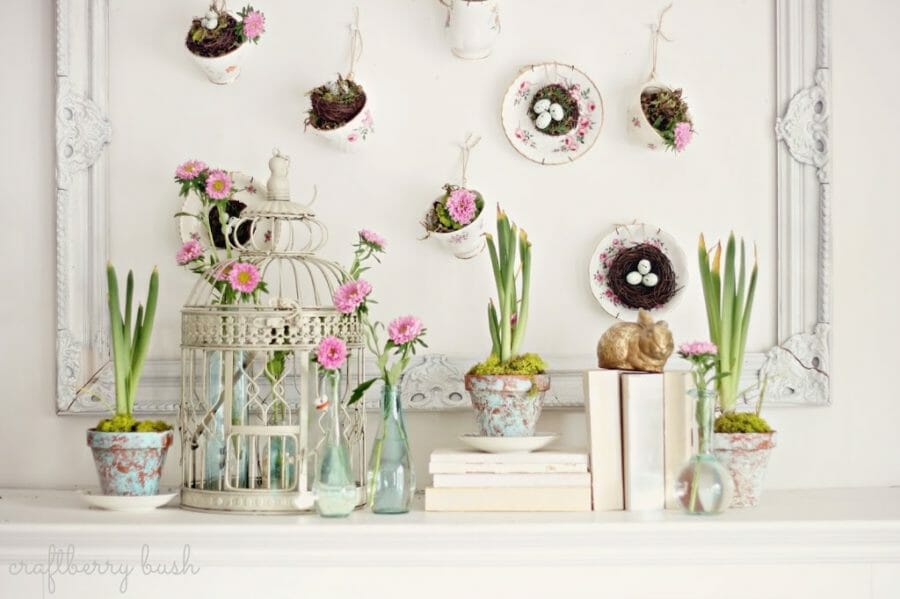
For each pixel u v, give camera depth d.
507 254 1.97
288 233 2.17
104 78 2.16
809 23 2.18
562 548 1.74
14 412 2.15
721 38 2.19
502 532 1.72
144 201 2.17
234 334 1.85
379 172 2.18
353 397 1.85
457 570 1.77
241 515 1.83
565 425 2.15
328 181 2.18
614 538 1.73
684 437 1.87
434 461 1.86
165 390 2.13
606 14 2.19
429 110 2.18
